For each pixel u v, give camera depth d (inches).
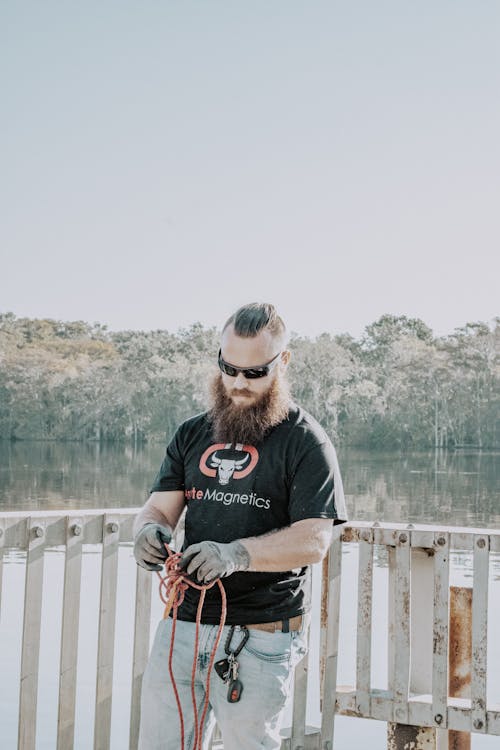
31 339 3779.5
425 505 1424.7
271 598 82.7
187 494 87.8
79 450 3070.9
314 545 80.9
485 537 108.3
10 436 3496.6
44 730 197.9
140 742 86.6
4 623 299.6
